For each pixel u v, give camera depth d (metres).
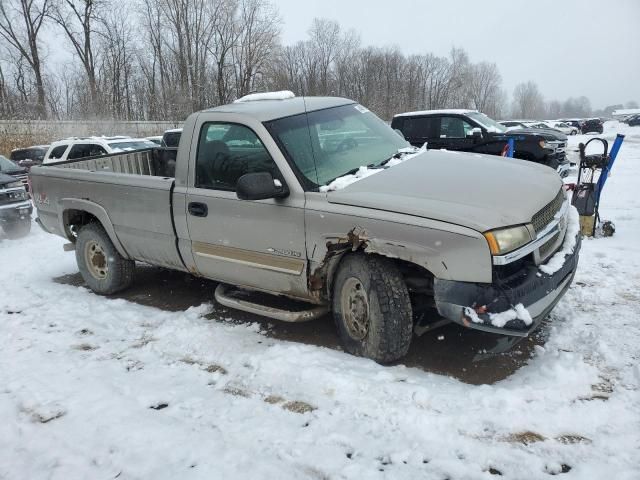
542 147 11.58
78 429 3.30
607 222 7.14
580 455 2.76
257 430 3.16
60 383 3.90
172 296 5.76
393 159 4.50
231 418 3.32
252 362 3.99
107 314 5.25
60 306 5.62
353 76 61.22
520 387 3.37
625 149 24.17
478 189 3.73
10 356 4.44
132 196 5.20
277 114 4.45
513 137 11.80
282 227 4.09
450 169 4.15
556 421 3.03
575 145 27.06
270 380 3.74
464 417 3.10
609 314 4.46
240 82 43.78
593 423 3.01
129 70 46.38
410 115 13.17
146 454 3.00
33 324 5.15
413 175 4.03
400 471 2.74
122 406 3.53
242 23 42.53
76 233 6.30
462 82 80.38
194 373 3.97
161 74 44.75
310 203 3.94
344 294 3.99
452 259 3.36
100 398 3.65
